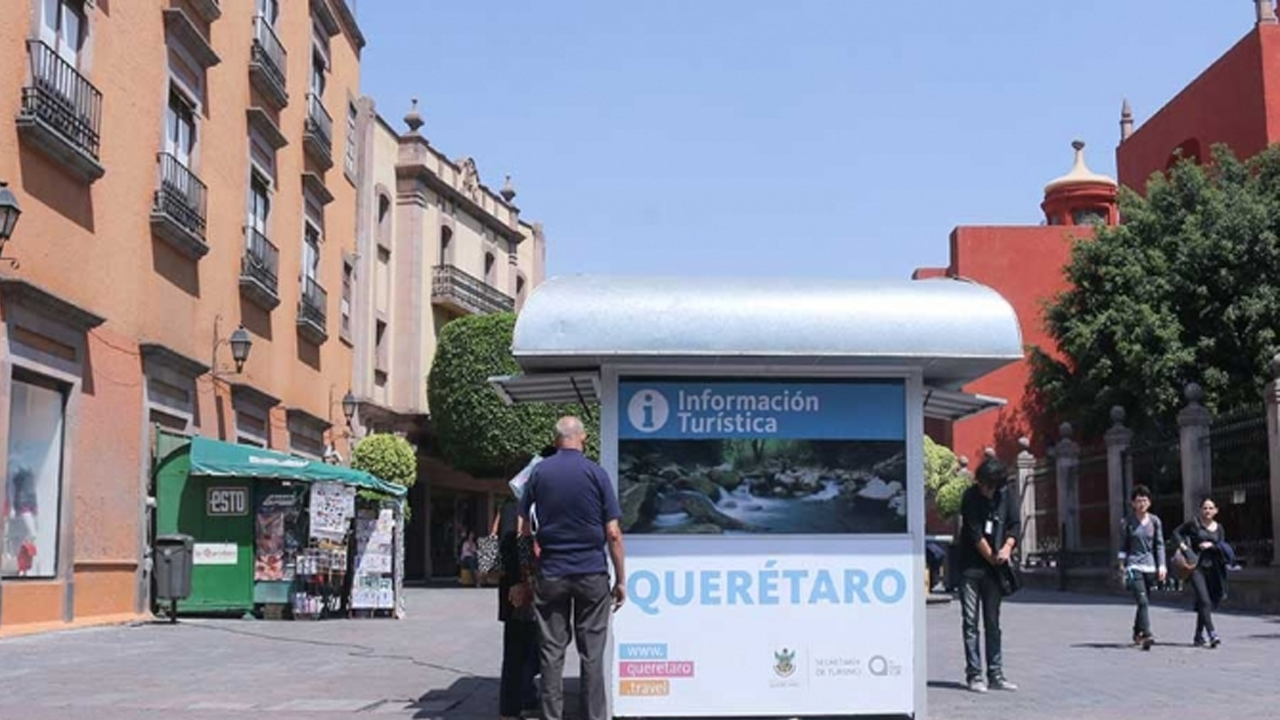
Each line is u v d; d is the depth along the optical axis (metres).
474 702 10.17
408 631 17.67
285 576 19.55
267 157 25.69
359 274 36.44
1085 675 12.08
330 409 30.86
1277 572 20.56
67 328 16.80
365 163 37.44
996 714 9.41
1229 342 31.02
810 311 8.82
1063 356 37.94
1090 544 30.69
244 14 24.22
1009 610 22.69
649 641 8.97
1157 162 39.25
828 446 9.20
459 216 44.91
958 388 10.21
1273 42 32.78
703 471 9.12
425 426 41.50
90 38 17.48
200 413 21.92
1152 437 28.78
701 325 8.75
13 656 13.29
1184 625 18.69
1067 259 38.91
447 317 44.06
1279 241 30.62
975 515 11.00
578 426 8.68
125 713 9.25
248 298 24.47
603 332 8.73
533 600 8.61
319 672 12.23
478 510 48.12
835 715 9.11
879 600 9.10
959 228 39.34
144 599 19.34
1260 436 21.95
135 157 19.06
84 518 17.39
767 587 9.05
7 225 14.51
